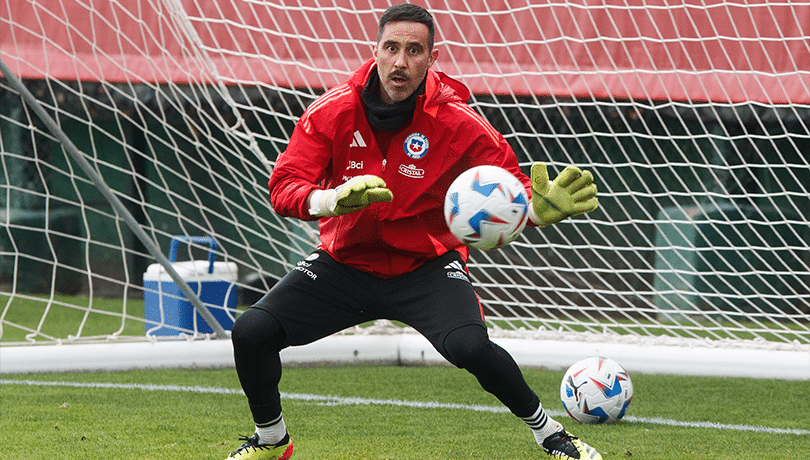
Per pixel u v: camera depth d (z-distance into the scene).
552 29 24.98
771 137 23.44
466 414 15.84
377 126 10.59
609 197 29.09
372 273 11.12
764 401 17.31
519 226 9.66
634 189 28.86
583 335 22.03
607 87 22.69
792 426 14.99
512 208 9.57
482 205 9.57
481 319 10.55
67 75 27.72
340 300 11.08
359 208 9.40
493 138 10.85
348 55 24.91
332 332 11.27
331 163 10.98
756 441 13.75
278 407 11.05
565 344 21.08
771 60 23.09
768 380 19.67
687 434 14.21
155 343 21.03
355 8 23.91
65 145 18.84
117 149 32.62
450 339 10.24
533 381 19.56
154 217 32.81
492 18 23.34
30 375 19.91
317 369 21.20
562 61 25.02
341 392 18.11
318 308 10.99
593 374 14.88
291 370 21.02
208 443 13.35
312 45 25.08
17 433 13.97
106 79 27.55
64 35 27.80
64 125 32.62
